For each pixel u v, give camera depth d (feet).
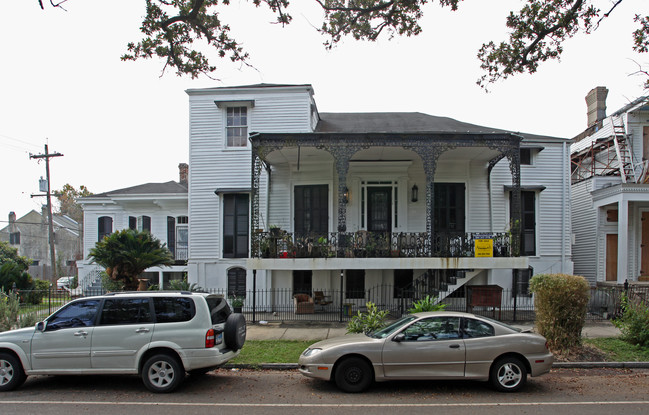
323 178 56.29
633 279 61.72
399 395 25.04
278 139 47.80
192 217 58.03
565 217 58.49
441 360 25.30
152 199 73.05
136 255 48.24
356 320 37.50
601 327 44.32
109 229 76.69
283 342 38.60
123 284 50.67
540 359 25.66
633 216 62.39
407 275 56.49
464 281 48.52
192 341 25.54
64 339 25.77
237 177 57.82
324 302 53.98
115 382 27.99
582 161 75.56
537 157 59.06
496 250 48.37
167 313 26.13
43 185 102.12
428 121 64.18
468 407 22.77
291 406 23.03
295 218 56.80
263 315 52.34
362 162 56.29
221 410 22.30
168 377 25.61
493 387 26.37
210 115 58.49
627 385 27.43
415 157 55.77
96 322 26.11
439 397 24.64
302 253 48.24
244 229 57.67
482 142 47.75
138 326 25.75
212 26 39.17
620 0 35.17
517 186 47.85
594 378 29.30
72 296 64.44
